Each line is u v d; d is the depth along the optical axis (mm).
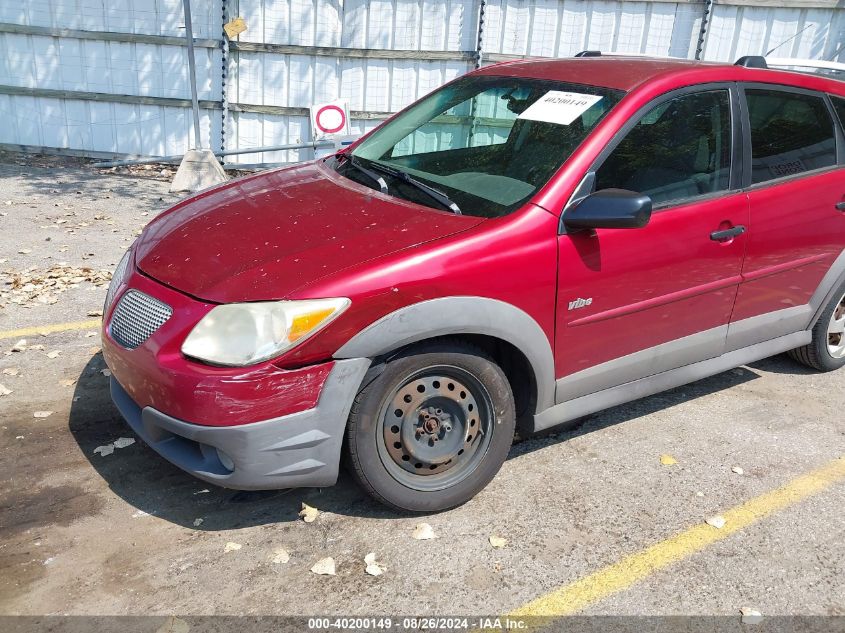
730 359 4012
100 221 7113
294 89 8930
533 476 3535
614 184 3330
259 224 3242
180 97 8969
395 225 3100
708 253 3596
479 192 3324
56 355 4449
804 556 3096
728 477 3602
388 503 3104
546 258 3104
